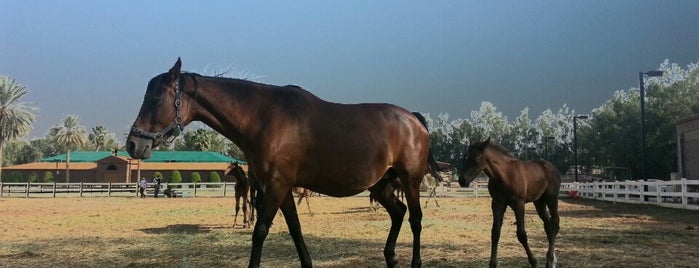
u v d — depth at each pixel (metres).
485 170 7.62
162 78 5.51
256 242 5.30
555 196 8.23
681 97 54.66
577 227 14.64
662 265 8.38
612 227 14.65
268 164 5.41
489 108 104.62
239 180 16.28
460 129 104.81
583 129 77.62
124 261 9.24
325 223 16.61
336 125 5.75
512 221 16.75
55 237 13.09
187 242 11.90
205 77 5.74
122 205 28.61
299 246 5.91
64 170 73.25
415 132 6.55
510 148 103.75
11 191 41.22
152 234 13.77
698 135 30.80
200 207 26.56
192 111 5.61
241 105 5.58
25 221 18.11
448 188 38.22
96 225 16.58
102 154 81.00
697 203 22.50
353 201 32.47
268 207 5.37
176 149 95.00
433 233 13.15
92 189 43.91
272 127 5.45
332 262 8.88
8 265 8.87
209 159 75.81
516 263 8.55
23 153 121.81
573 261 8.75
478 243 11.14
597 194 31.17
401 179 6.51
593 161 74.38
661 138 53.81
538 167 8.01
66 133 83.25
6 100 66.62
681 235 12.60
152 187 49.97
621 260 8.85
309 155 5.58
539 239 11.80
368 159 5.90
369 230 14.16
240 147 5.72
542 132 102.25
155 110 5.42
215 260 9.25
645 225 15.23
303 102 5.71
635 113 61.94
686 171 32.38
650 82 57.12
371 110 6.23
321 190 5.82
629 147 62.34
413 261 6.57
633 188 28.45
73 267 8.67
